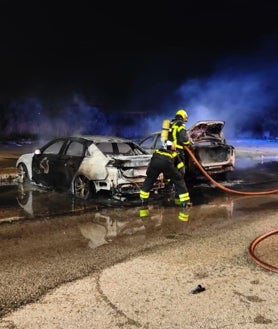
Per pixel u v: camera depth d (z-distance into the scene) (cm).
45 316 350
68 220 670
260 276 439
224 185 1069
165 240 568
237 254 509
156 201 833
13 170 1123
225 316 352
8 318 346
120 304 373
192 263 477
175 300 381
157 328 333
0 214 703
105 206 773
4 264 470
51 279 428
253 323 341
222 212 750
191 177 998
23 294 392
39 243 550
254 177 1224
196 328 333
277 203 842
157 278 432
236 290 404
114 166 777
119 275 440
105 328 332
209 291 401
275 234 604
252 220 690
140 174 797
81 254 507
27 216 691
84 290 402
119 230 616
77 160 841
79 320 344
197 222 671
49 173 916
